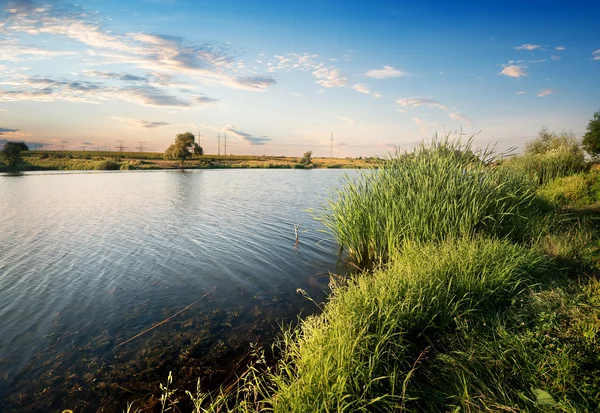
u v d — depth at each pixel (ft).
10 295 24.93
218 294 24.54
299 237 41.34
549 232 27.02
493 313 14.96
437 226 25.93
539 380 10.27
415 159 32.22
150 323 20.43
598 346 11.03
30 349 17.80
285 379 12.73
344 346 12.02
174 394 14.12
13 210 63.16
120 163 281.33
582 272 19.19
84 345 18.13
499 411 9.25
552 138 86.84
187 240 40.40
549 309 13.74
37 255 34.88
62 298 24.35
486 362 11.60
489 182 28.68
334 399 10.43
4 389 14.70
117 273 29.48
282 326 19.54
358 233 30.14
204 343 17.97
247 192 95.96
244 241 39.60
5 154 224.94
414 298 15.58
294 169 306.55
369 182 32.17
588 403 9.02
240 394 13.73
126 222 51.57
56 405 13.70
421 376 12.00
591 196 42.57
